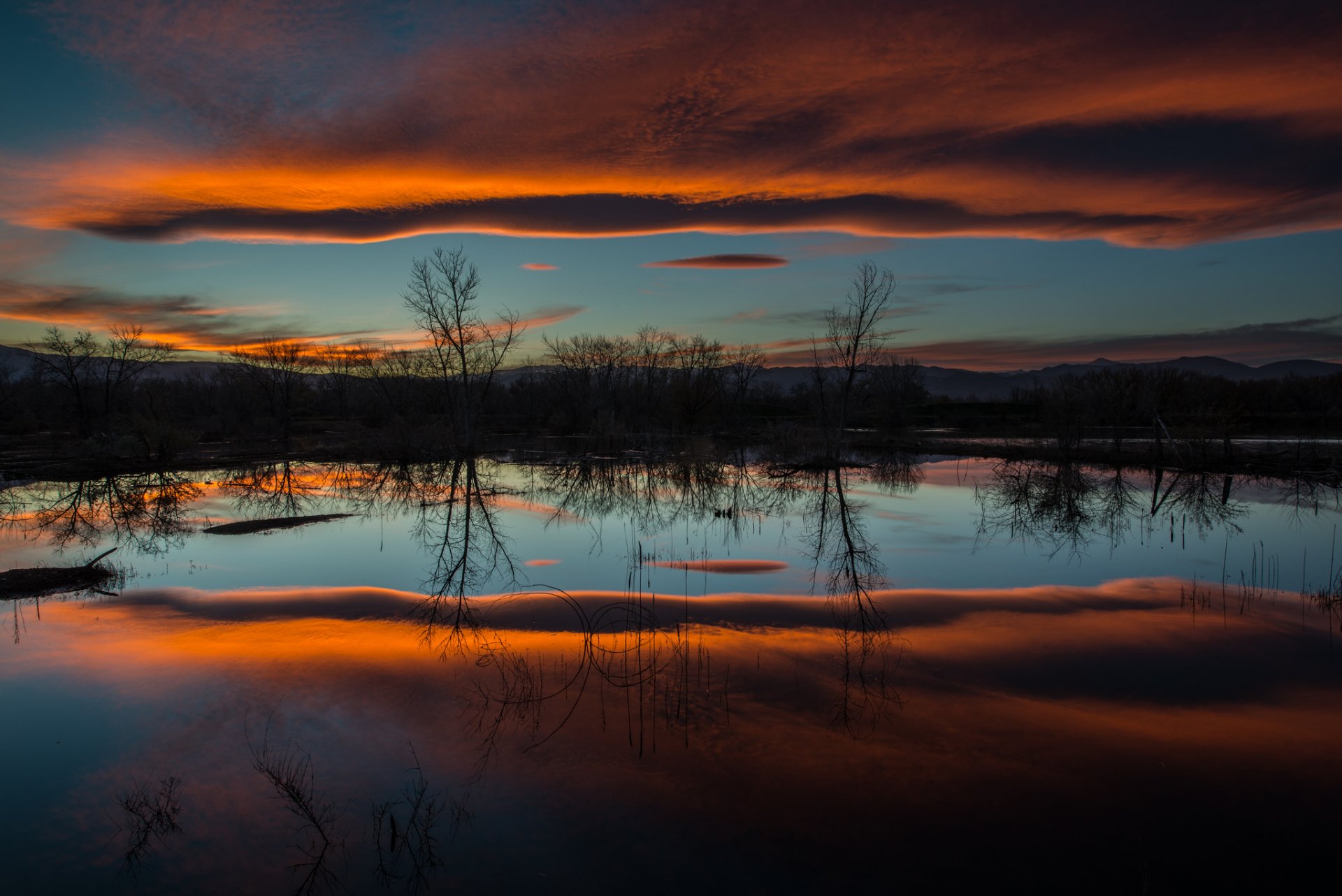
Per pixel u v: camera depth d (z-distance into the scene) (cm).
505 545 1795
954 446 4459
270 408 5856
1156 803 657
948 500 2522
